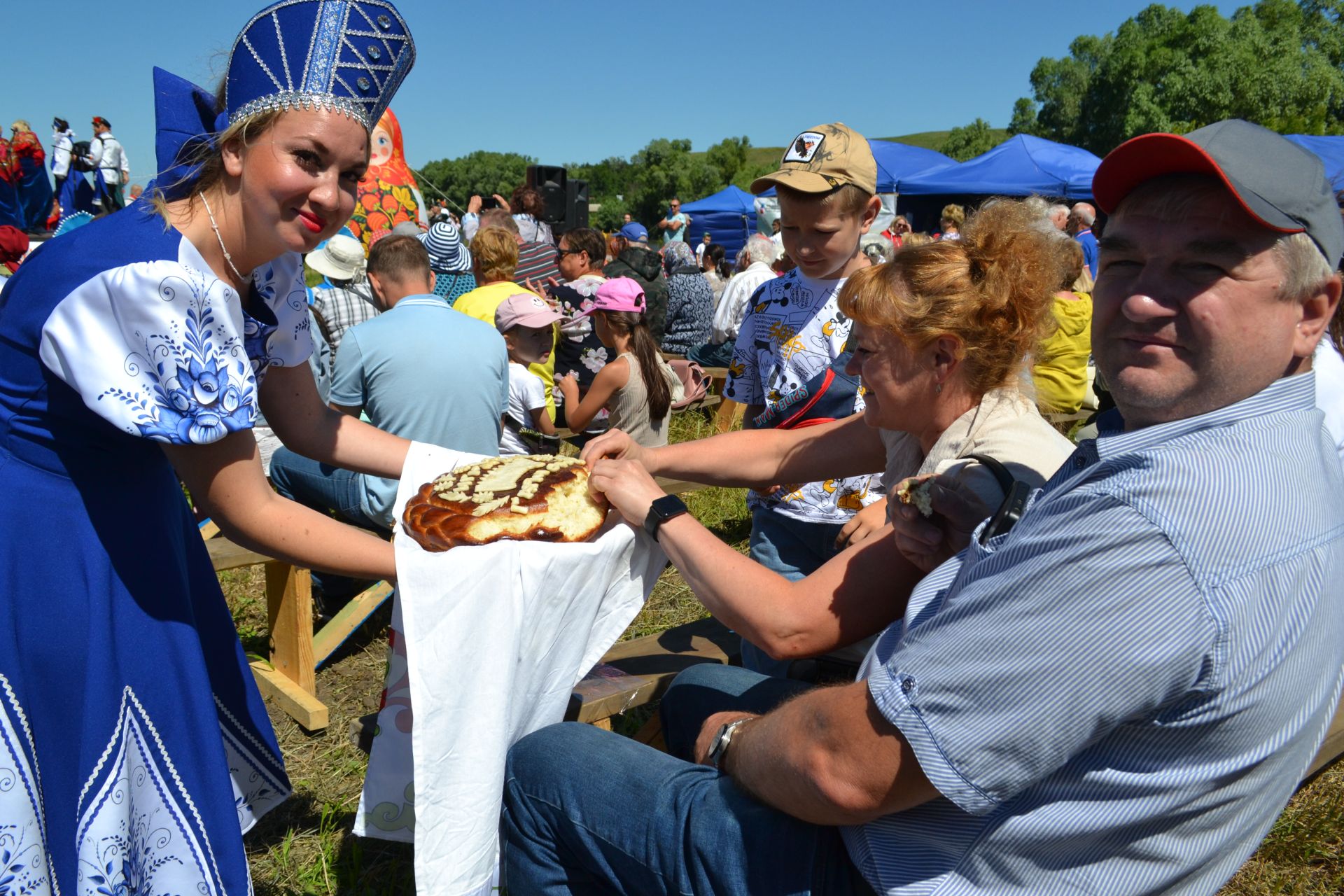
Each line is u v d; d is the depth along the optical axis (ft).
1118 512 3.30
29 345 4.42
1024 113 152.87
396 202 23.22
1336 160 42.42
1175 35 119.75
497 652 4.92
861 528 6.47
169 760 4.79
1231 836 3.70
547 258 26.94
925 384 5.24
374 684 10.43
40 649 4.45
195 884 4.84
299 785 8.54
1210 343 3.48
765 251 29.17
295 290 5.65
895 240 38.27
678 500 5.45
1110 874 3.66
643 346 14.69
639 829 4.82
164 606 4.82
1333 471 3.65
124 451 4.71
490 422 11.04
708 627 8.76
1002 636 3.45
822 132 8.15
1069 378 16.28
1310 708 3.51
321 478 10.69
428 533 5.12
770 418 8.57
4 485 4.45
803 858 4.34
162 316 4.26
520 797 5.34
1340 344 6.48
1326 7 128.36
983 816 3.73
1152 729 3.39
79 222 19.19
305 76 4.40
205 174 4.64
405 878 7.29
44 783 4.53
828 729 3.95
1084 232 30.71
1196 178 3.43
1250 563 3.20
